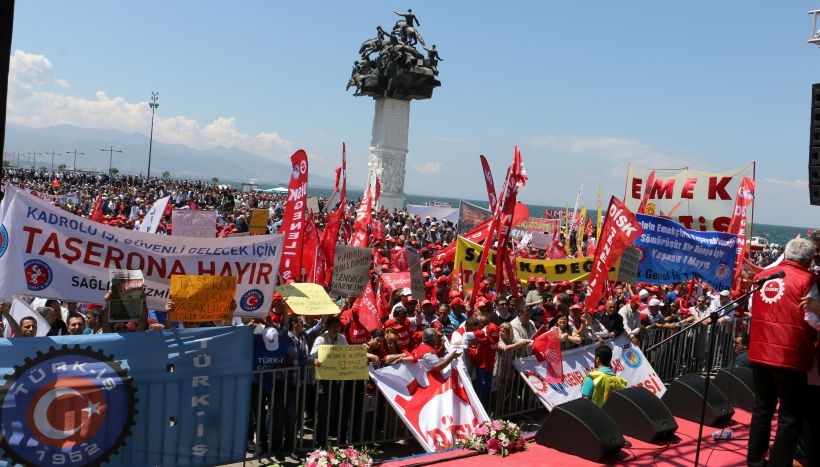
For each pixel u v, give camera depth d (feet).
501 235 42.60
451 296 43.60
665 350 48.26
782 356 22.95
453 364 33.37
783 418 23.44
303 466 26.96
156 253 27.58
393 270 48.21
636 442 31.89
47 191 157.69
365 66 178.29
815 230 27.32
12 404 22.36
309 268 44.60
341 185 43.06
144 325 26.23
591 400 33.40
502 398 37.09
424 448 30.45
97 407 23.79
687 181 52.95
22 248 25.52
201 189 221.25
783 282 23.17
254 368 29.63
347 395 31.96
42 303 35.22
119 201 123.75
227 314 26.61
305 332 31.89
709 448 31.83
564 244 103.81
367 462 26.96
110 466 24.08
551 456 29.60
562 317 39.47
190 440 25.77
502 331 36.50
